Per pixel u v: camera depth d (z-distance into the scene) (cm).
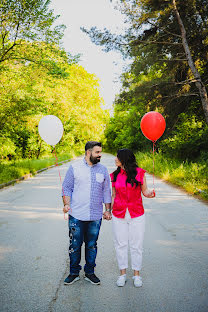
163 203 835
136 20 1433
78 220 350
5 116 1473
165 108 1592
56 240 517
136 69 1595
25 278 365
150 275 374
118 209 354
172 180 1265
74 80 3803
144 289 337
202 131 1642
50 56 1521
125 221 353
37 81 1641
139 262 352
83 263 419
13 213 731
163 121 444
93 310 291
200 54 1521
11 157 2897
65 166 2412
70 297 318
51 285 347
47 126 469
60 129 479
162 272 383
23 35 1427
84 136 5091
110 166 2105
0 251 463
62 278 366
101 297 318
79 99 4019
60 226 609
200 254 447
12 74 1527
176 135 1758
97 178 351
